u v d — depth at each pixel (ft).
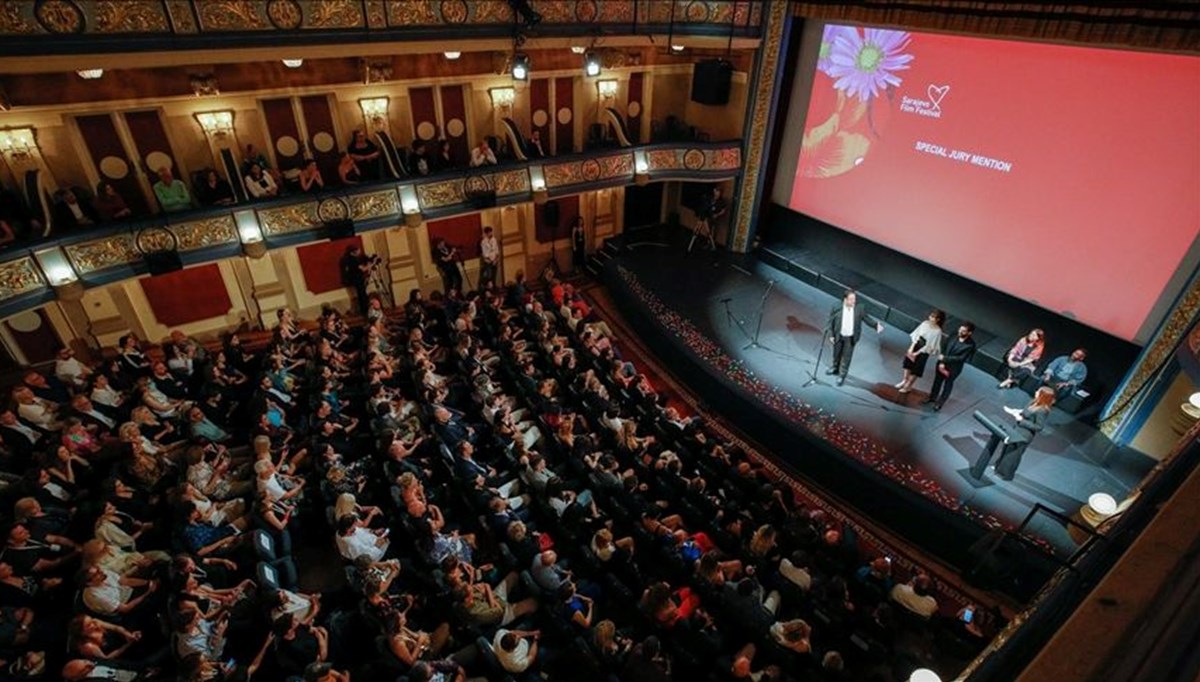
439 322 42.96
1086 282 35.37
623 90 52.60
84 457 28.50
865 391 37.58
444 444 30.07
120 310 41.37
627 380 36.04
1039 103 35.24
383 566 23.62
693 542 25.36
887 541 30.83
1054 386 34.99
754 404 36.37
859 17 40.88
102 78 34.91
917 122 41.34
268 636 22.07
